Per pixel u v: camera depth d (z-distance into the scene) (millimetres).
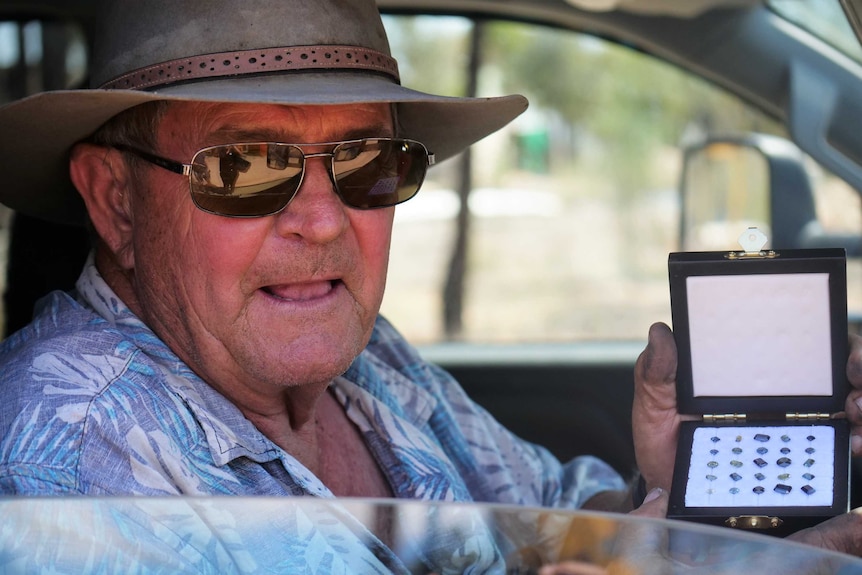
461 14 2531
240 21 1305
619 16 2438
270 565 917
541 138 9281
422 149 1447
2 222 1935
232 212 1305
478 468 1772
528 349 2570
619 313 8172
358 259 1384
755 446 1355
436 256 7742
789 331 1377
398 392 1699
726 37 2328
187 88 1294
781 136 2455
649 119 8859
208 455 1311
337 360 1371
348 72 1363
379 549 907
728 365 1396
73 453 1214
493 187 9383
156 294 1388
